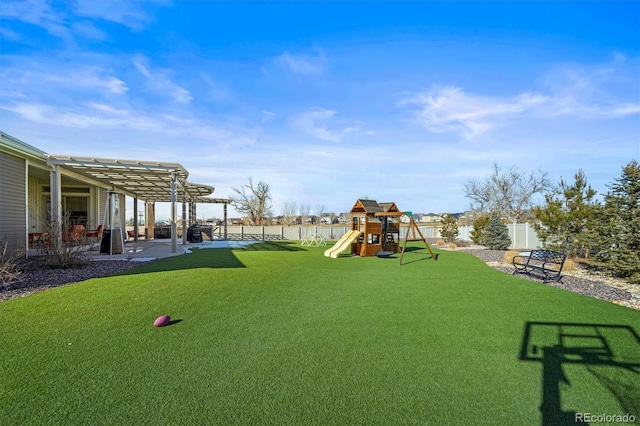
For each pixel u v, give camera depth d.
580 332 3.71
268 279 6.89
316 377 2.63
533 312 4.51
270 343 3.35
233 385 2.49
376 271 8.39
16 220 9.73
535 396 2.39
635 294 5.71
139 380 2.54
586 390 2.48
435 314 4.42
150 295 5.21
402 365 2.87
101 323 3.87
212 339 3.44
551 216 10.16
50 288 5.62
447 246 17.47
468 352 3.16
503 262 10.41
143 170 11.24
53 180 10.28
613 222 7.37
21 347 3.15
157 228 22.09
